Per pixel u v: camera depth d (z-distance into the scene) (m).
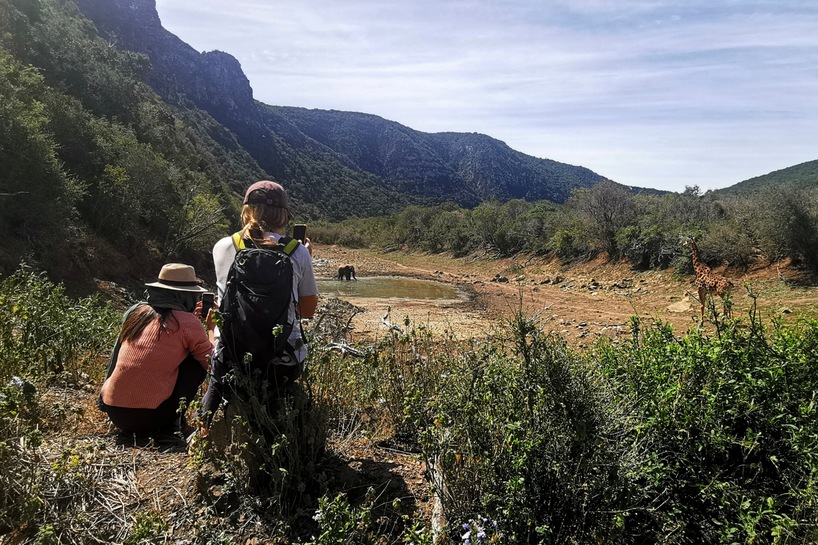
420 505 2.64
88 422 3.46
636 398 3.07
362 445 3.36
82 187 17.08
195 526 2.27
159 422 3.33
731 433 2.98
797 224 13.89
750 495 2.59
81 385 4.15
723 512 2.54
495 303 16.94
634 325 4.48
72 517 2.30
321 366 3.84
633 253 20.09
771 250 14.70
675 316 13.13
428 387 3.64
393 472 2.97
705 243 16.44
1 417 2.36
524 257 26.91
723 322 3.76
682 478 2.81
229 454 2.61
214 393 2.80
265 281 2.55
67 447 2.84
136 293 15.71
